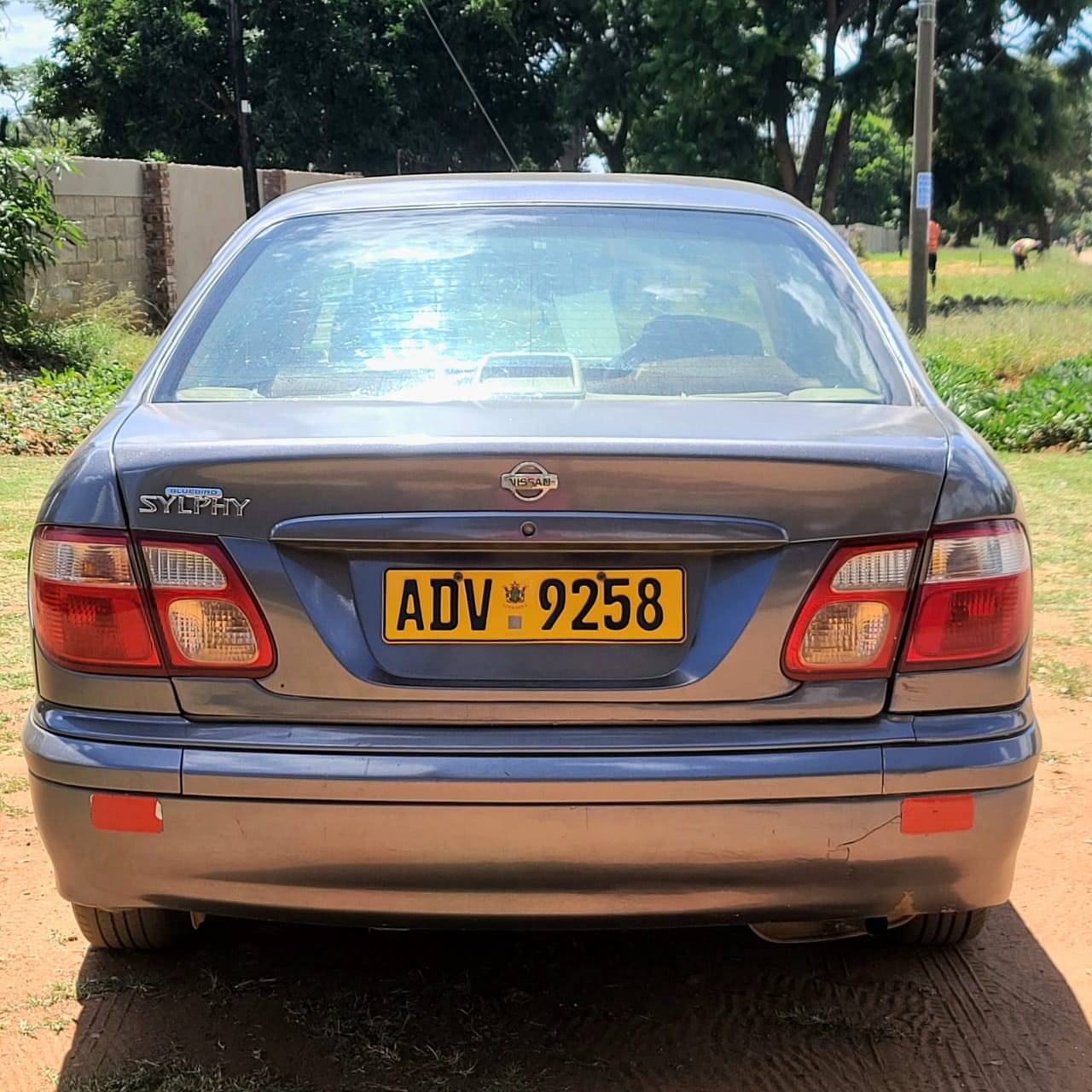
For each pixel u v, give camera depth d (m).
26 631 5.36
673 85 32.16
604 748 2.22
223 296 2.89
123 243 19.52
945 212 36.28
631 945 3.01
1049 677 4.91
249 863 2.25
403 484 2.21
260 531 2.24
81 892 2.36
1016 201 33.31
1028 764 2.31
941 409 2.62
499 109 40.69
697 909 2.26
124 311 17.55
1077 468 9.11
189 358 2.74
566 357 2.70
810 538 2.24
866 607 2.26
